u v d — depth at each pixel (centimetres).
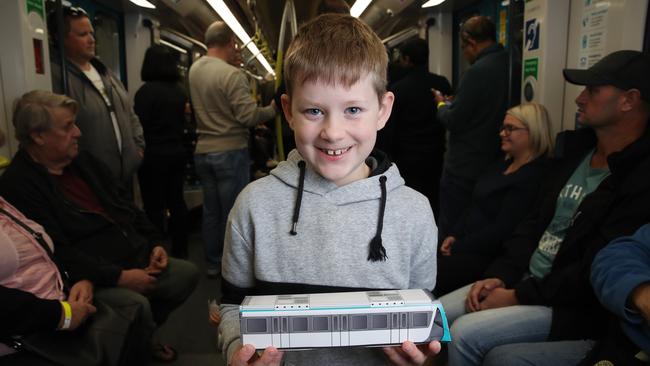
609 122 178
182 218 399
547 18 253
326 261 90
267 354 73
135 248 228
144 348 192
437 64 488
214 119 342
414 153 395
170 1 416
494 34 326
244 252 97
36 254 166
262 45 592
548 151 239
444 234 349
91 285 193
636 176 155
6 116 226
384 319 76
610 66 177
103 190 229
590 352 136
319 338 75
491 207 251
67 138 204
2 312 141
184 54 573
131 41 475
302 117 83
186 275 245
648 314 112
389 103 91
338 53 78
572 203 189
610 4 217
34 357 149
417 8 450
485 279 210
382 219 92
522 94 287
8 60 221
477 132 317
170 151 381
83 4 393
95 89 293
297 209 92
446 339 77
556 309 172
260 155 592
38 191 195
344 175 85
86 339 160
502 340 171
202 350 258
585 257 162
